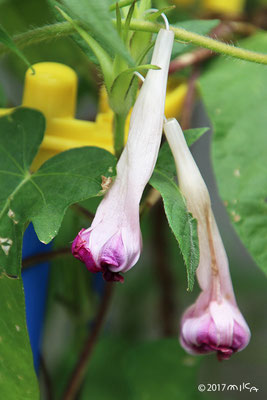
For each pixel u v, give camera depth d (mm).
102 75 272
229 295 247
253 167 309
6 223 252
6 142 261
